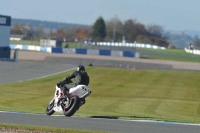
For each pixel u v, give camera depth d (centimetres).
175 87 16762
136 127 4875
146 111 10288
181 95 14788
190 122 5703
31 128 4328
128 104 11675
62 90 5634
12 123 4797
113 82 17312
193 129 4928
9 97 12119
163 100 13150
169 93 15125
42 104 10988
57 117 5534
